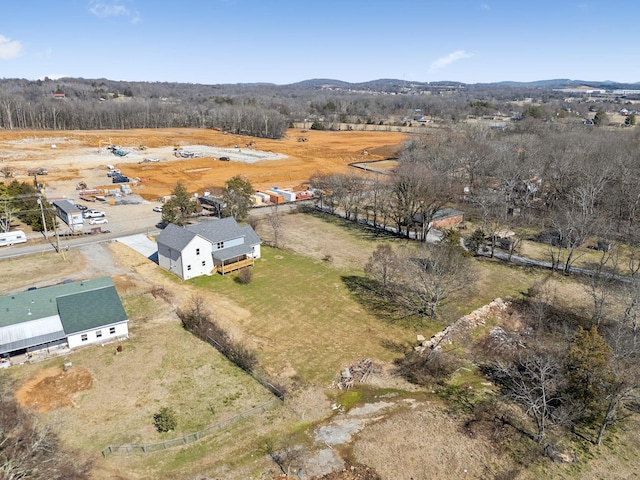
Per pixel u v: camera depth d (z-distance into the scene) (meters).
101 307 39.44
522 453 27.98
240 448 27.80
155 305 45.09
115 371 34.72
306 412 31.45
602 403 30.86
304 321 43.44
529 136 108.62
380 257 50.88
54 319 37.69
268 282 51.41
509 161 85.56
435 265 46.59
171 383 33.62
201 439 28.34
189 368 35.50
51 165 115.56
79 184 93.94
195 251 51.31
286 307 45.88
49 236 63.62
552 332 42.03
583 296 48.44
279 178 109.56
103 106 198.25
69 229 66.81
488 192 77.44
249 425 29.78
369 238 67.25
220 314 43.88
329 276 53.38
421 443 28.88
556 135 107.00
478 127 126.88
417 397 33.56
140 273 52.09
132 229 67.44
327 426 30.30
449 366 36.81
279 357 37.72
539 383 33.34
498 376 35.66
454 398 33.41
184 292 48.03
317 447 28.33
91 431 28.58
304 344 39.72
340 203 84.81
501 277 53.41
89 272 51.69
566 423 30.20
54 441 27.30
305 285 50.88
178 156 132.62
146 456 26.80
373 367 36.56
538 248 63.16
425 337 41.34
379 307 46.41
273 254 60.06
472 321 43.34
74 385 32.94
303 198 91.12
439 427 30.33
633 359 33.44
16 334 35.88
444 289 46.59
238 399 32.19
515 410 31.91
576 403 29.77
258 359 37.22
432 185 66.69
